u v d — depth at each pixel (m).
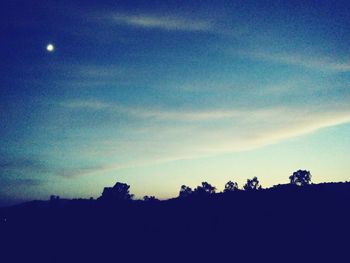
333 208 67.00
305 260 46.81
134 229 73.38
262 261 48.84
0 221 84.19
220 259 52.03
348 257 45.62
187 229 69.50
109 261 55.78
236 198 84.25
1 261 58.50
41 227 78.94
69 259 58.06
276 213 69.88
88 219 83.19
